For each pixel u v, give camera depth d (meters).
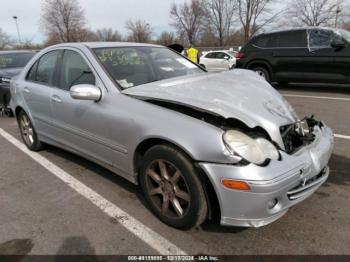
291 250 2.56
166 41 52.75
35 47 49.19
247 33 43.31
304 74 9.48
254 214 2.38
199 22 51.09
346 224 2.86
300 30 9.51
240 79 3.48
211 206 2.58
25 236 2.84
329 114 6.59
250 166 2.33
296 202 2.54
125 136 3.02
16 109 4.91
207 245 2.65
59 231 2.89
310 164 2.59
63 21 48.56
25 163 4.43
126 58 3.67
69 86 3.77
